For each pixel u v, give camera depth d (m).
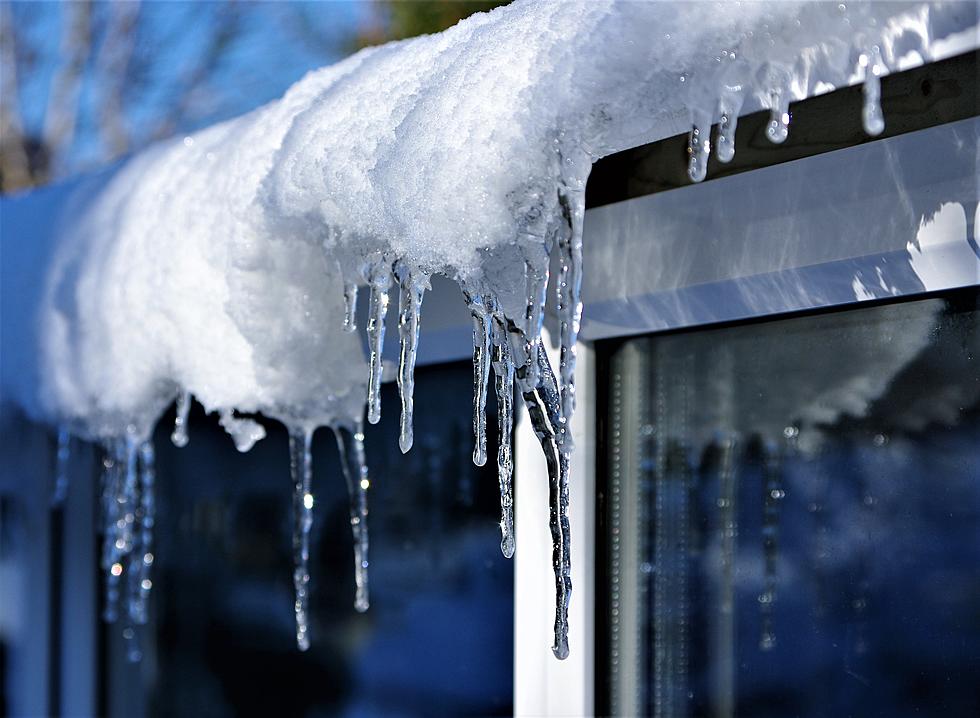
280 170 1.88
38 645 2.73
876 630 1.79
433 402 2.25
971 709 1.73
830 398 1.82
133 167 2.26
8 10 9.84
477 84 1.71
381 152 1.77
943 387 1.75
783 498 1.85
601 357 2.00
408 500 2.28
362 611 2.32
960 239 1.67
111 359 2.20
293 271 1.99
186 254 2.06
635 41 1.65
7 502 2.81
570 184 1.68
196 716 2.51
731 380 1.90
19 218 2.47
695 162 1.64
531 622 2.01
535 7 1.73
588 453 2.00
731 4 1.63
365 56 1.96
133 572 2.28
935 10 1.61
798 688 1.83
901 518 1.77
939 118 1.66
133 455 2.27
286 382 2.07
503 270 1.77
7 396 2.44
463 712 2.19
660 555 1.94
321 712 2.36
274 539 2.43
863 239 1.72
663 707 1.93
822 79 1.66
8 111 9.93
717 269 1.81
